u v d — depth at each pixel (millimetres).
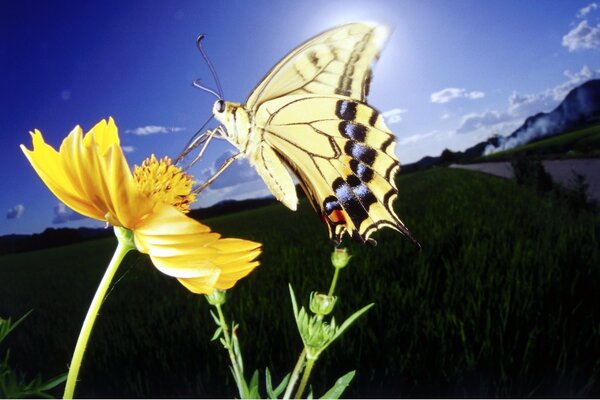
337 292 309
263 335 249
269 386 66
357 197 103
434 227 522
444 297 249
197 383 222
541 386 177
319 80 104
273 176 98
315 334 62
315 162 106
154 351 274
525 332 200
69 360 324
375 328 227
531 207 635
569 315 219
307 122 105
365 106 102
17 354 371
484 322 214
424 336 214
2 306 659
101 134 63
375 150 102
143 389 243
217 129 93
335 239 104
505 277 276
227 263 55
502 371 179
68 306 603
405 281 311
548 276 253
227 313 312
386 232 537
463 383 185
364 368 204
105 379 270
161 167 66
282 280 389
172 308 366
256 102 99
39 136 50
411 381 195
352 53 102
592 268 263
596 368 181
